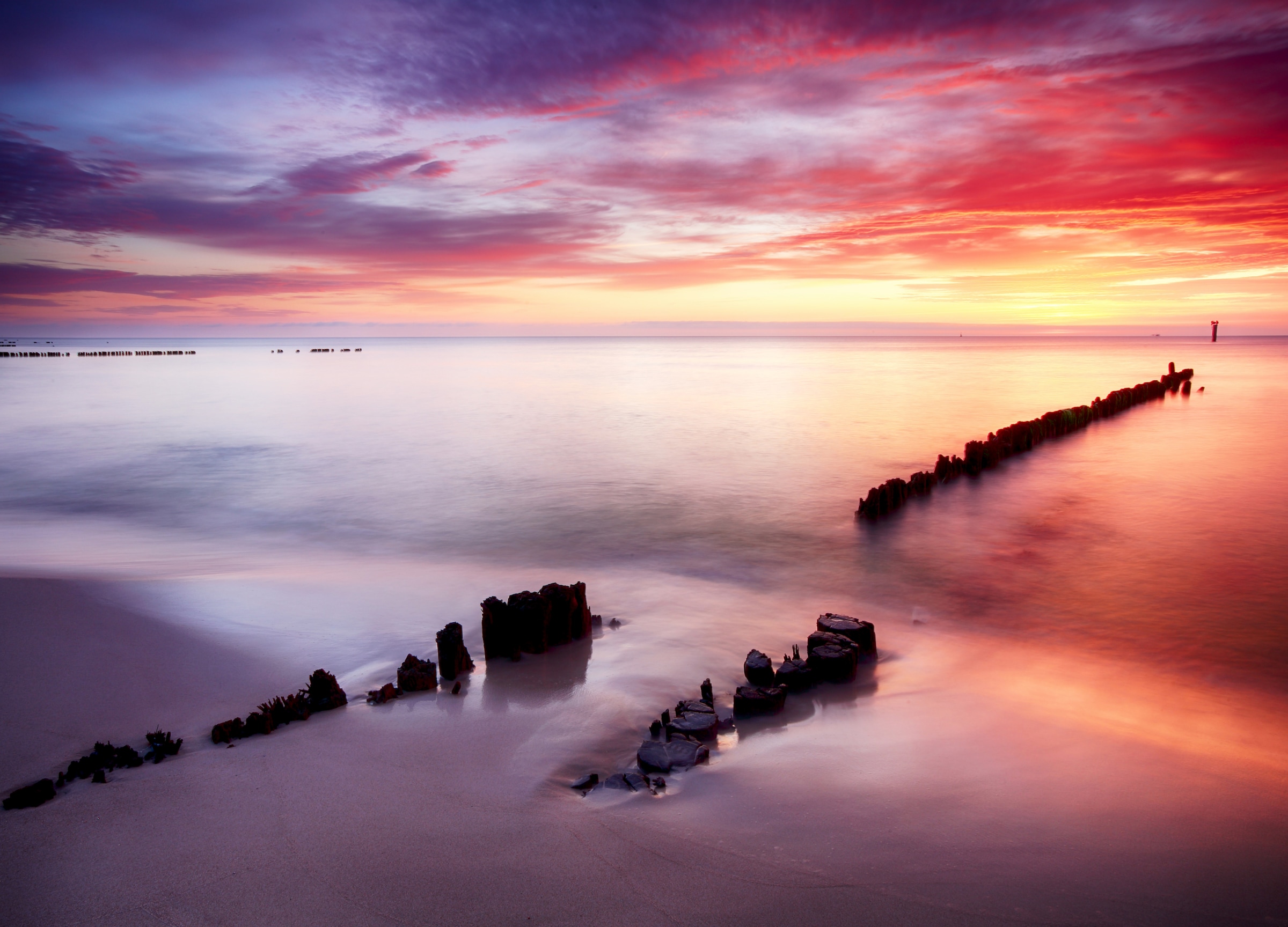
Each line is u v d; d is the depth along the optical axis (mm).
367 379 73688
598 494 21188
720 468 25344
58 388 60594
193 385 64812
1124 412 43000
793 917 4227
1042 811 5551
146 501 20281
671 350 184750
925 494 21359
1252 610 11734
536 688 8117
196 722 7016
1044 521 18328
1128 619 11406
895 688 8438
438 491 21562
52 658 8086
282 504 19844
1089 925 4223
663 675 8586
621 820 5293
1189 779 6152
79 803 5434
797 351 164375
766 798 5676
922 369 87500
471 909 4242
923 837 5137
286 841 4961
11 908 4266
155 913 4219
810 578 13508
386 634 9766
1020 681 8836
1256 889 4598
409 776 5984
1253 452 29094
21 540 16047
